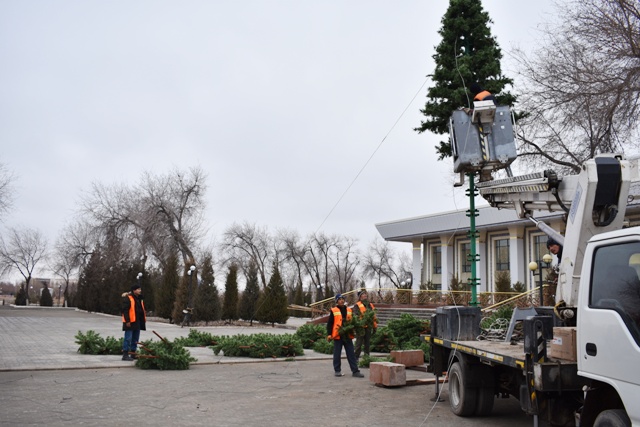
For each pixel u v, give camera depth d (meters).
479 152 9.55
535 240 35.59
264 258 82.06
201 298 35.22
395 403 9.84
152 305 48.41
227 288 38.09
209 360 15.84
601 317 5.25
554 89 18.34
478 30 18.30
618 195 6.75
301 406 9.40
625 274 5.13
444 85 18.41
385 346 18.73
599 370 5.22
